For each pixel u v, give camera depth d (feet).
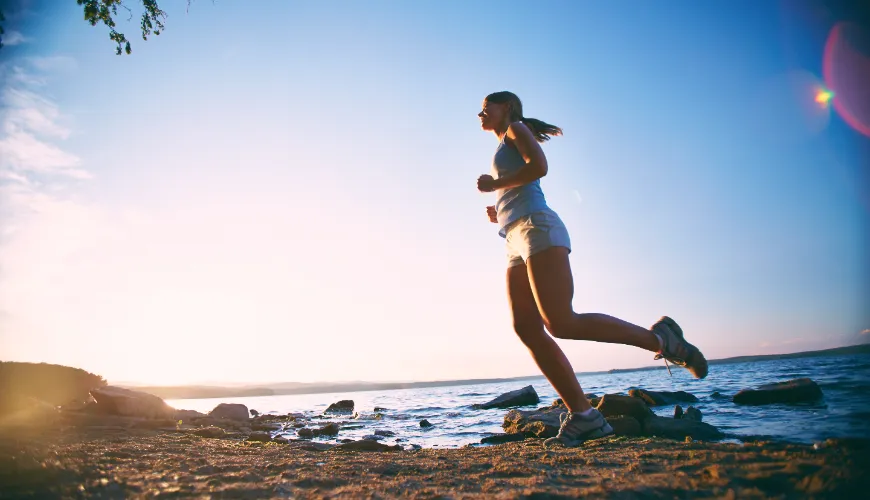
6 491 5.17
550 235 9.35
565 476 6.20
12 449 7.27
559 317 9.32
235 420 32.24
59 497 5.07
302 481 6.16
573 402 10.44
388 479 6.37
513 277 10.48
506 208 9.93
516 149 10.16
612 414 14.99
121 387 31.81
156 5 15.84
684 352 9.76
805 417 12.15
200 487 5.71
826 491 4.59
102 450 9.28
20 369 34.09
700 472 5.77
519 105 10.80
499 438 15.69
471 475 6.56
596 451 8.32
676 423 12.71
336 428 23.53
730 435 11.34
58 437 13.91
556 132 10.82
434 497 5.20
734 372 71.61
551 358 10.34
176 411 33.35
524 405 39.32
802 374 37.55
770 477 5.17
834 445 6.25
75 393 37.81
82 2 14.47
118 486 5.71
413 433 22.79
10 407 21.57
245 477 6.35
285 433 25.11
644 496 4.91
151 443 12.27
